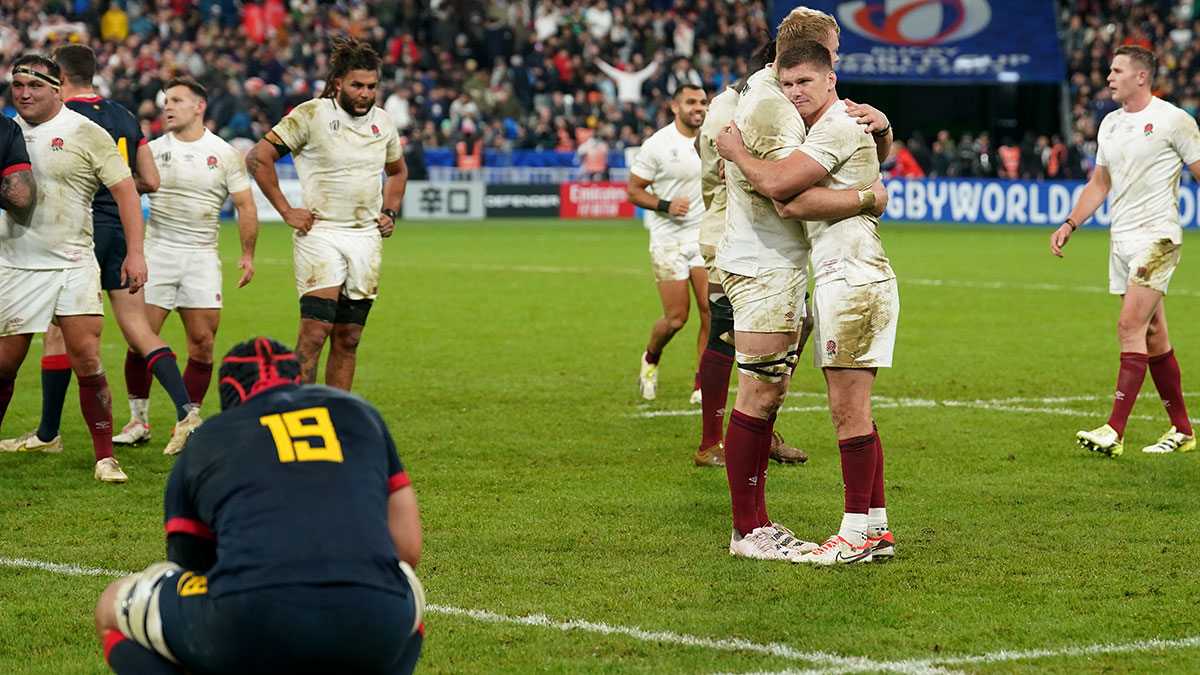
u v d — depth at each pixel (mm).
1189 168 28844
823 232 20172
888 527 22922
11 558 20969
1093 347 46094
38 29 113438
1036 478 26719
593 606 18562
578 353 45000
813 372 41125
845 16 138875
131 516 23641
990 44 139125
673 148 34250
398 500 13453
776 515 23891
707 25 141750
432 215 118000
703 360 27891
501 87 127438
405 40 130625
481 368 41625
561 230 107812
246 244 31406
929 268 76375
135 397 30109
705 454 28109
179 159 30094
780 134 19609
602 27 138250
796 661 16344
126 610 13031
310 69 121125
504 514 23969
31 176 24812
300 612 12000
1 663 16375
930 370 41125
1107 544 21766
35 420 32719
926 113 149250
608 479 26891
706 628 17609
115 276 28531
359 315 30031
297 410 13055
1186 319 53438
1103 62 137750
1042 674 15891
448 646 16922
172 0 124625
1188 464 28109
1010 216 113500
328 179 29297
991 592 19172
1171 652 16641
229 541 12281
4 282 25531
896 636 17266
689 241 34562
